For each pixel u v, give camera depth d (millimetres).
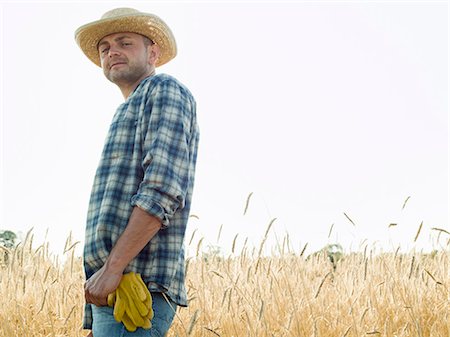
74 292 6039
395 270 6074
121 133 2895
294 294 5645
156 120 2814
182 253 2977
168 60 3621
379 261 6523
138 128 2855
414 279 5934
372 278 6266
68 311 5688
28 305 5762
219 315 5180
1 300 5828
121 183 2828
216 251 6566
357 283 6262
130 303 2686
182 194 2764
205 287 5980
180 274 2938
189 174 2941
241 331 4953
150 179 2699
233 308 5172
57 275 6309
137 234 2668
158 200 2684
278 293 5531
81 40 3600
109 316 2752
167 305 2859
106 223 2787
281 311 5305
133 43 3182
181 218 2891
